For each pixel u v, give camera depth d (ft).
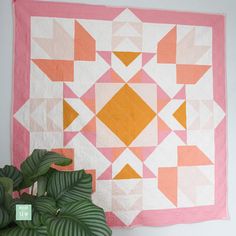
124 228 4.82
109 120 4.79
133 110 4.86
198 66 5.09
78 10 4.72
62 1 4.67
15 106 4.55
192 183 5.05
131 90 4.86
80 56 4.72
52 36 4.65
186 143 5.03
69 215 3.16
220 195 5.15
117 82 4.82
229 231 5.24
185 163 5.03
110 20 4.81
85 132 4.73
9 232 3.06
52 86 4.65
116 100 4.82
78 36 4.72
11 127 4.55
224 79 5.18
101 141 4.77
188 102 5.05
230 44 5.22
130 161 4.85
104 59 4.79
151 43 4.93
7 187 3.43
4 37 4.56
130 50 4.87
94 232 3.01
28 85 4.58
